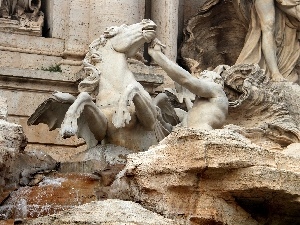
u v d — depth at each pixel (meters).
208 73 17.66
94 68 16.94
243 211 11.37
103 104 16.56
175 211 10.95
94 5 21.64
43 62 21.30
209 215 10.88
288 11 23.02
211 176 11.02
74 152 20.38
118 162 15.59
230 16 24.42
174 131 11.72
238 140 11.34
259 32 23.09
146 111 16.36
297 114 21.48
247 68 21.30
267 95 20.98
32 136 20.12
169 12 23.02
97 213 9.98
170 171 11.09
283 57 23.19
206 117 16.77
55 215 10.14
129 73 17.08
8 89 20.16
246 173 10.95
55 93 16.55
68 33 21.48
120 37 17.19
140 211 10.22
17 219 10.92
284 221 12.02
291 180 11.16
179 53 24.03
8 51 21.08
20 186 13.66
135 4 21.81
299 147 14.05
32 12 21.88
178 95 18.83
